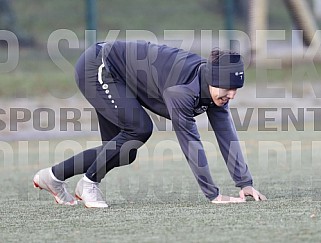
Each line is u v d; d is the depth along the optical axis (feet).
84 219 60.54
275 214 59.47
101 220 59.72
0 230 57.26
